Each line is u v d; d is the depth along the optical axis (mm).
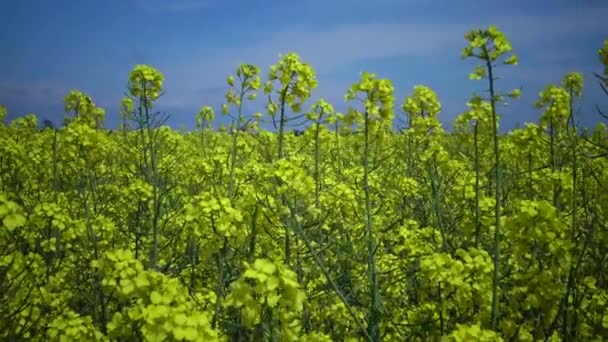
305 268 4887
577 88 5715
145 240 6371
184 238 5805
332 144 10023
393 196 7805
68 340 3527
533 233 3592
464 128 6809
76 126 6273
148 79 5672
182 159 10336
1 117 11469
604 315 3980
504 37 3865
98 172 7852
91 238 5312
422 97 6961
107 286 3371
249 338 3584
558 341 3691
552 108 5504
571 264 3697
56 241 5234
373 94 4734
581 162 6246
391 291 5141
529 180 6324
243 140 9195
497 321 3711
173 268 5824
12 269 4117
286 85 4836
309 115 5930
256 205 4262
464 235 5359
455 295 3617
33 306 4016
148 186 6574
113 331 2875
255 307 2855
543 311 3576
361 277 5148
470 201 6715
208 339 2662
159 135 10477
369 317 4137
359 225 5645
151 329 2645
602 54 3998
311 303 4730
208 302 4211
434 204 6281
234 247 4215
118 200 7816
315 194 5254
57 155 6383
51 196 6871
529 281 3533
